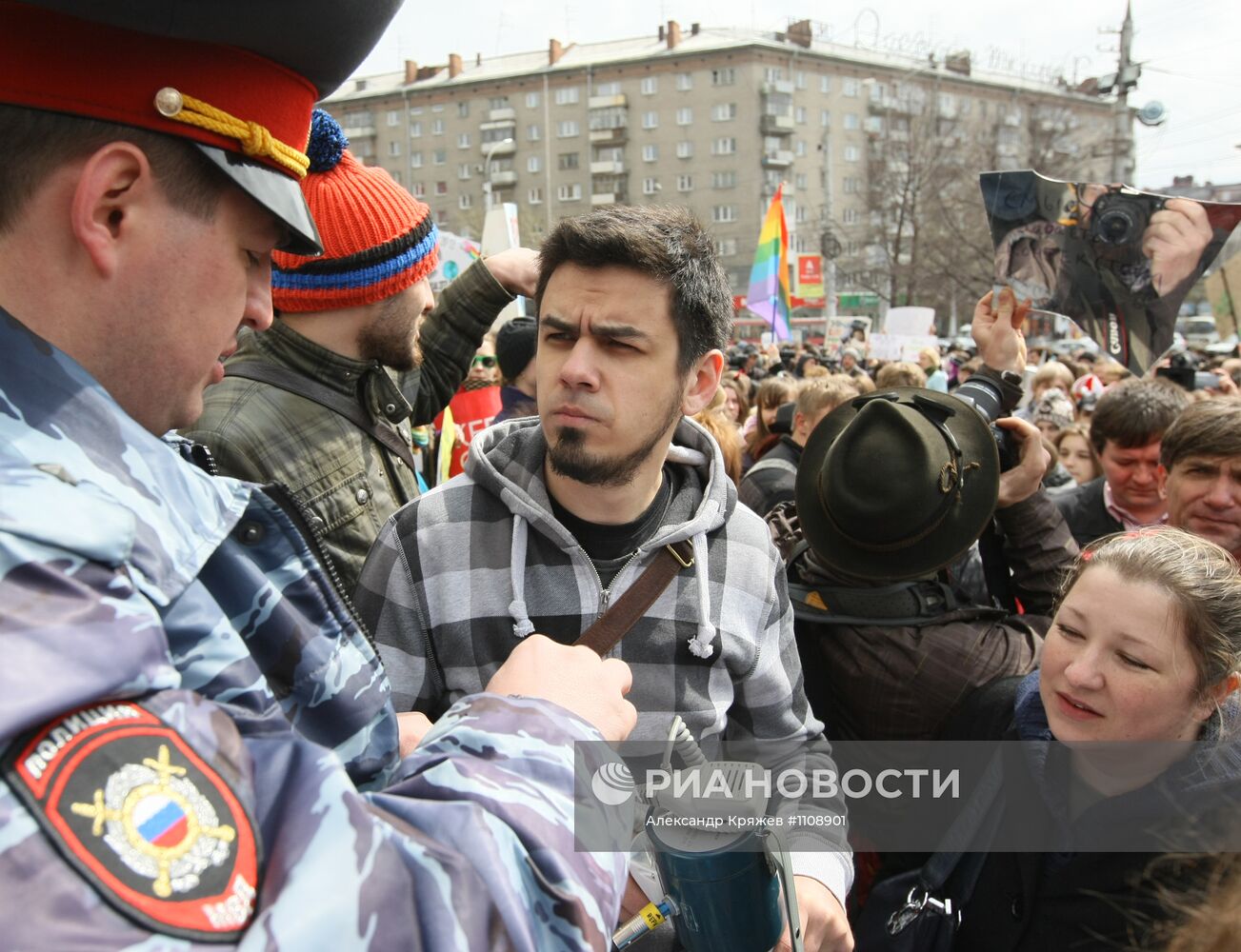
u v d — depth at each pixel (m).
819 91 64.12
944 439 1.95
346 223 1.73
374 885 0.57
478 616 1.37
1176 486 2.25
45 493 0.59
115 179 0.68
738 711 1.52
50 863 0.49
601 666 0.88
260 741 0.66
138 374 0.73
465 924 0.59
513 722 0.75
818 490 2.07
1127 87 19.41
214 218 0.74
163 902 0.51
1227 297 3.39
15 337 0.65
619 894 0.73
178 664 0.67
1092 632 1.34
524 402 3.60
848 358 14.73
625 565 1.40
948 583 2.15
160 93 0.68
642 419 1.30
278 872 0.57
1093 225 2.58
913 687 1.83
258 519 0.82
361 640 0.90
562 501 1.40
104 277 0.69
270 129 0.76
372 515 1.83
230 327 0.77
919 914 1.48
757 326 54.84
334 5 0.75
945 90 61.75
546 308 1.31
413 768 0.72
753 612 1.46
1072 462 4.36
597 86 64.69
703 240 1.33
